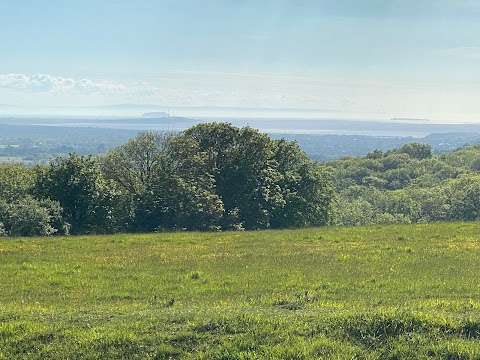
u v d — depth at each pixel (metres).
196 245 25.20
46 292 15.55
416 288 14.98
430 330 9.56
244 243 25.53
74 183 46.38
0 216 41.69
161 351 9.09
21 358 9.13
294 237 27.34
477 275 16.81
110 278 17.47
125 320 10.47
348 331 9.65
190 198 47.72
